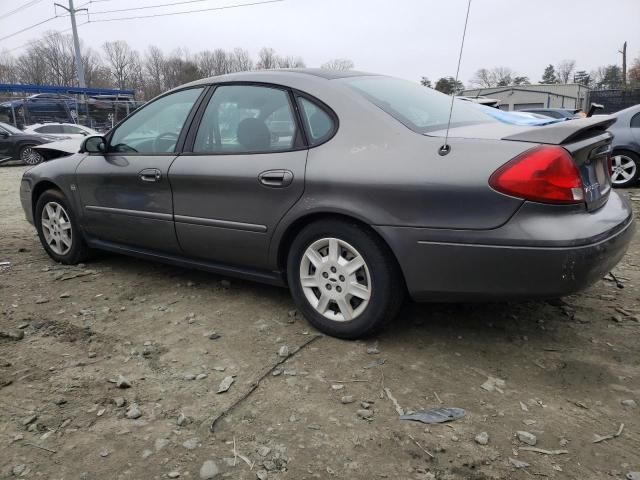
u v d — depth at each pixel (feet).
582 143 8.84
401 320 11.23
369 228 9.66
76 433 7.80
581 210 8.64
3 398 8.70
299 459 7.19
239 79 11.79
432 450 7.30
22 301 12.88
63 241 15.66
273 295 12.87
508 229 8.43
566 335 10.47
